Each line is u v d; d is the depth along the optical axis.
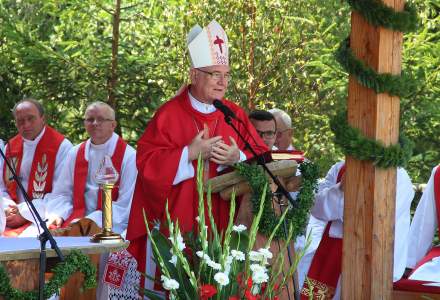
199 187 4.75
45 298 4.29
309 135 10.52
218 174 5.58
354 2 4.97
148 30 10.79
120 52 10.79
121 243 4.76
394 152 4.99
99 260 6.69
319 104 10.52
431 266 6.50
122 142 8.16
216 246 4.79
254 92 10.27
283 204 5.34
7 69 10.37
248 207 5.31
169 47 10.41
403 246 6.38
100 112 8.12
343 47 5.07
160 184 5.53
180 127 5.75
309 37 10.27
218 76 5.74
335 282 6.59
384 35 4.96
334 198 6.42
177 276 4.91
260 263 4.63
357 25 5.04
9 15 10.41
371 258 5.08
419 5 10.32
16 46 10.30
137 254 5.85
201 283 4.76
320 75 10.35
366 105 5.03
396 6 5.00
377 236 5.07
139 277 6.45
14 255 4.29
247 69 10.27
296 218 5.26
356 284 5.14
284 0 10.16
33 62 10.27
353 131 5.02
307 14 10.29
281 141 7.84
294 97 10.43
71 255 4.39
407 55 10.26
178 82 10.34
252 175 5.15
